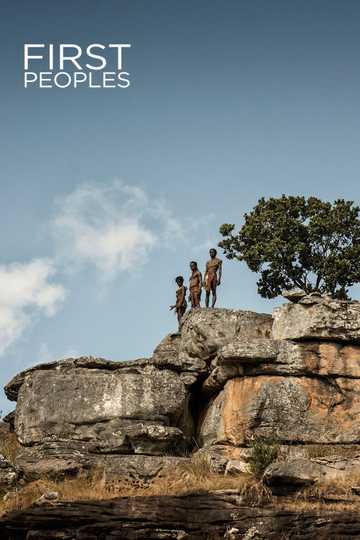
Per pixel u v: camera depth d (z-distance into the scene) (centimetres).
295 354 3366
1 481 3166
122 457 3297
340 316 3394
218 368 3450
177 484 3108
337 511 2852
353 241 4512
